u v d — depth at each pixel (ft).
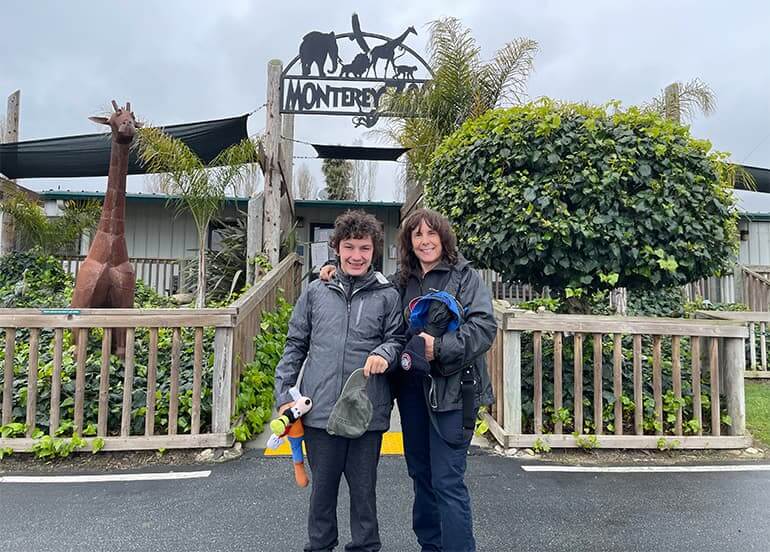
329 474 6.38
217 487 9.65
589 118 12.60
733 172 15.98
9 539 7.71
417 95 23.81
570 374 12.81
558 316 11.93
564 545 7.60
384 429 6.55
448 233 7.05
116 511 8.65
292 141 27.86
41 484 9.78
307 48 24.52
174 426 11.39
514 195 12.20
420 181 23.95
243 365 13.38
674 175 12.03
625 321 11.94
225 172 22.26
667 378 13.06
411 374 6.88
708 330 12.11
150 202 37.01
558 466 10.86
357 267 6.71
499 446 11.94
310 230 38.86
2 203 28.02
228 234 28.94
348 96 24.54
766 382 18.60
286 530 8.03
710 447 11.80
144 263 32.53
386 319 6.68
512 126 12.64
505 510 8.73
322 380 6.41
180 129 26.58
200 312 11.52
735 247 12.76
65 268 32.14
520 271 13.07
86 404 11.87
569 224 11.75
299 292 29.48
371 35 24.73
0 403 12.13
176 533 7.92
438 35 23.91
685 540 7.75
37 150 28.22
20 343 16.42
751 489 9.68
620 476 10.32
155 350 11.46
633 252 11.78
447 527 6.28
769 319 18.98
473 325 6.42
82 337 11.32
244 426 12.03
